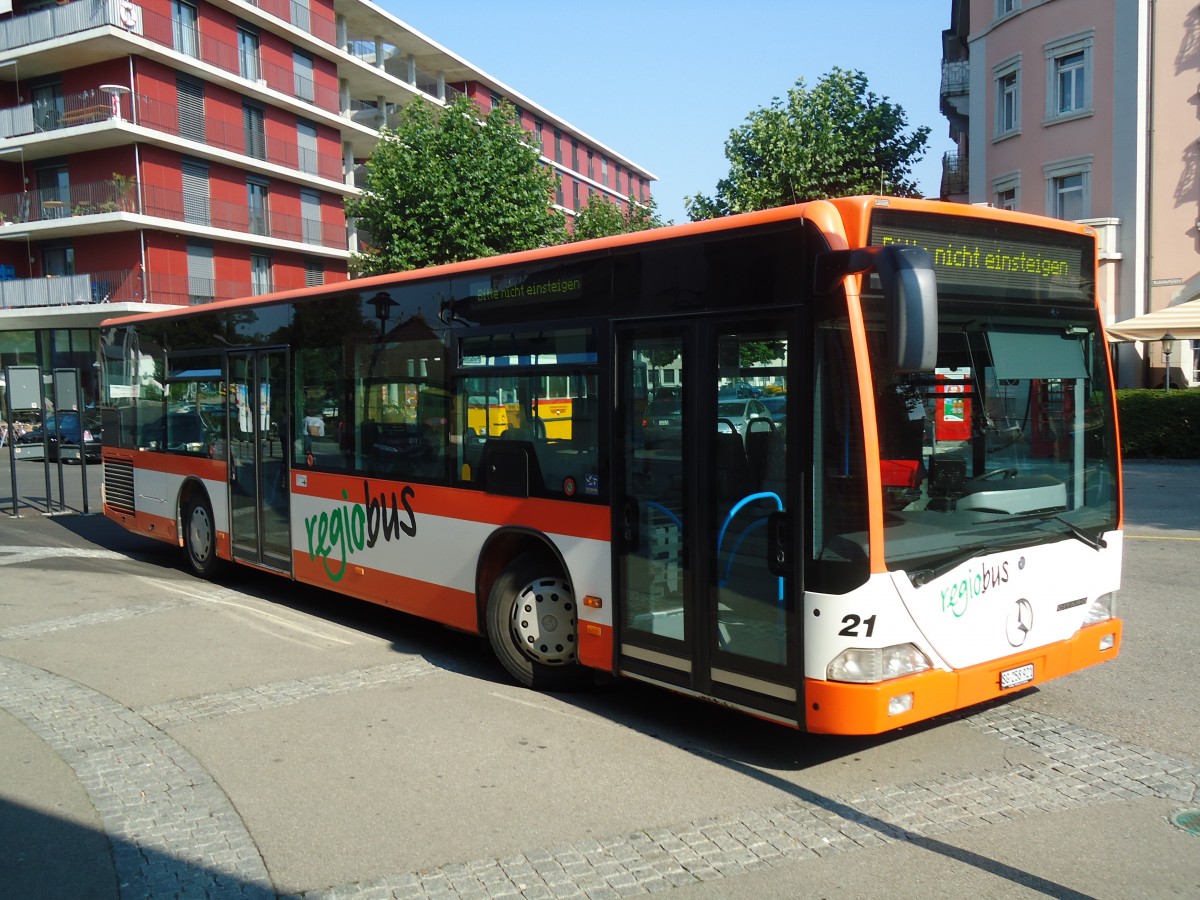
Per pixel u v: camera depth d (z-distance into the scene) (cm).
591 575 604
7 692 670
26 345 4047
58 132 3625
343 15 4928
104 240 3816
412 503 753
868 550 458
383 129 2881
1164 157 2592
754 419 503
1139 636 763
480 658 751
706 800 479
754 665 503
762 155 2108
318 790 497
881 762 524
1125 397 2284
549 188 2903
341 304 834
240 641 810
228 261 4138
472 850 429
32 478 2552
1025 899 380
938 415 489
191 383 1084
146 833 450
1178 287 2600
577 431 611
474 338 691
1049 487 532
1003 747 541
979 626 494
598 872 407
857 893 386
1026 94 2833
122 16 3531
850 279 465
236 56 4125
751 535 504
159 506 1165
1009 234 523
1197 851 418
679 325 544
